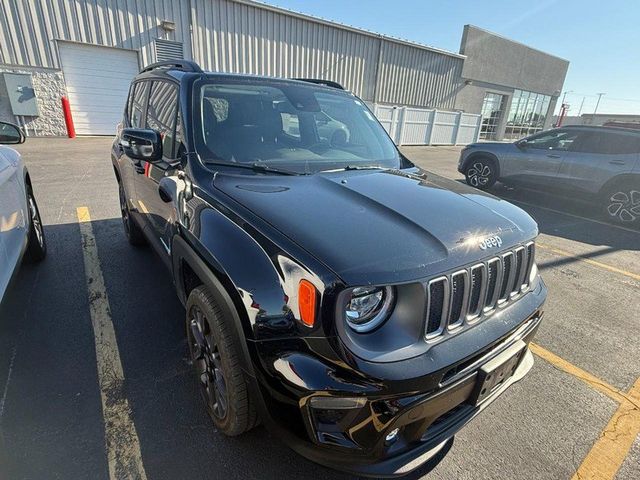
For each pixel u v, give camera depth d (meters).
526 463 1.91
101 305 3.04
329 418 1.35
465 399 1.59
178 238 2.05
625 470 1.90
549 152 7.50
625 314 3.51
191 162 2.10
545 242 5.58
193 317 1.97
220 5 13.48
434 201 1.86
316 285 1.30
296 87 2.86
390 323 1.38
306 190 1.88
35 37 11.18
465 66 22.69
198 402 2.13
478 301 1.59
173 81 2.60
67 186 6.60
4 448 1.80
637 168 6.45
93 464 1.75
